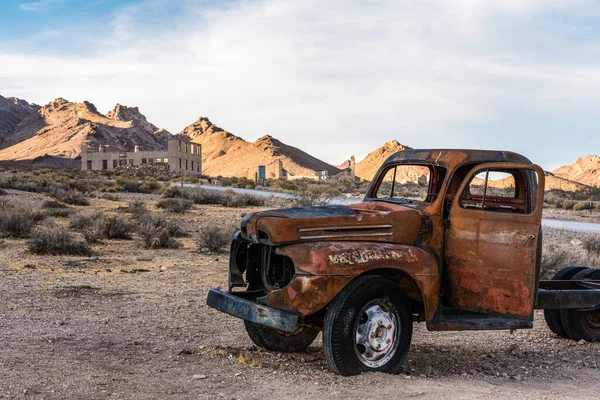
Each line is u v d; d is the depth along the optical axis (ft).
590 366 24.12
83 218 71.31
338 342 19.20
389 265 19.83
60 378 18.10
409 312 20.58
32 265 44.14
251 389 17.90
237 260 22.52
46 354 21.33
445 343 27.09
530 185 22.53
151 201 119.75
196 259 52.21
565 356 25.66
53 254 50.80
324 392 17.71
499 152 23.00
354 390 17.97
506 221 21.85
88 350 22.50
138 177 318.86
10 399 15.92
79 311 30.32
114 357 21.58
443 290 22.13
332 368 19.53
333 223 20.22
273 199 145.59
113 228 64.59
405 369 21.70
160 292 36.58
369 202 23.61
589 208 154.81
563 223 110.73
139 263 48.83
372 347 19.83
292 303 18.94
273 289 20.65
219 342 25.03
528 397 18.31
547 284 27.68
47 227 66.18
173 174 485.56
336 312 19.20
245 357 21.65
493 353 25.48
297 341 23.98
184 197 130.11
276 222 19.56
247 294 22.11
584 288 28.02
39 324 26.91
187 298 34.96
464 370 22.26
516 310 21.97
